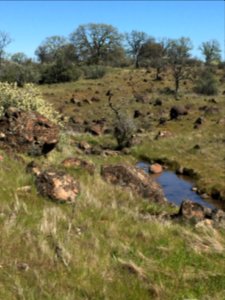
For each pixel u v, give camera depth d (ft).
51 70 307.78
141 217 38.60
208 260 29.68
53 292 22.36
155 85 266.77
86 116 184.65
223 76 286.46
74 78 309.22
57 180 37.78
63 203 36.63
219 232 38.14
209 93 230.27
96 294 23.09
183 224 39.45
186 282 26.16
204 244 33.14
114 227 32.81
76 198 37.52
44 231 28.73
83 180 47.52
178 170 95.14
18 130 55.16
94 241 29.19
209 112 166.61
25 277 23.34
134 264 26.66
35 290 22.13
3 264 24.21
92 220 34.14
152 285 24.82
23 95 67.05
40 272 24.21
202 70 297.74
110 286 24.11
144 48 447.83
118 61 458.09
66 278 24.07
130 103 210.18
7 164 44.47
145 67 411.34
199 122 152.56
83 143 106.73
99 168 58.23
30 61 385.91
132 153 113.91
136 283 24.79
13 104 65.05
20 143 54.85
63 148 69.10
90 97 234.79
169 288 25.00
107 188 47.50
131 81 286.66
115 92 245.24
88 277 24.58
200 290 25.11
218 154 108.06
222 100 200.03
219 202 72.95
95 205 37.47
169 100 209.67
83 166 51.88
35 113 58.23
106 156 100.63
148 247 30.40
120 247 29.17
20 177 39.93
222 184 80.69
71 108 204.03
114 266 26.45
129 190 49.70
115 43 463.01
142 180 52.37
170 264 28.12
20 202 33.32
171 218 41.88
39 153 56.03
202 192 78.59
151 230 33.81
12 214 30.66
